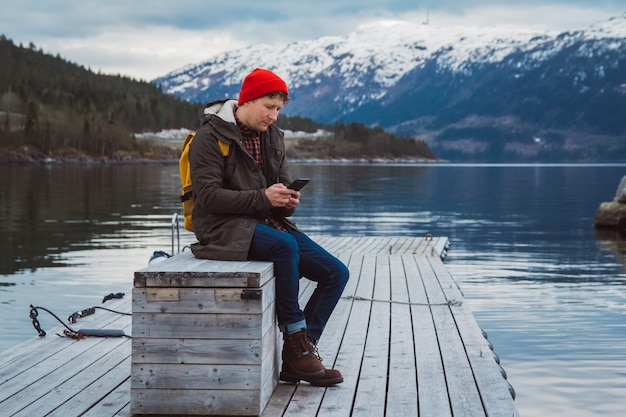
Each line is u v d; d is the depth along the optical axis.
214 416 3.76
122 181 47.97
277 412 3.81
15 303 8.79
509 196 37.09
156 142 167.25
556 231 19.41
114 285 10.07
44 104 166.88
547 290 10.12
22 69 185.25
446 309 6.69
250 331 3.73
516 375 6.04
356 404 3.95
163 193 34.31
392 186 46.59
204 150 4.04
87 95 186.00
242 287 3.72
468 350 5.10
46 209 24.19
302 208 27.16
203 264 3.96
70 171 70.81
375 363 4.77
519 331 7.59
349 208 27.25
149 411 3.76
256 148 4.25
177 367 3.75
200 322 3.74
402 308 6.74
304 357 4.24
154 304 3.75
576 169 123.38
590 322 7.99
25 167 88.19
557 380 5.89
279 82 4.13
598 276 11.48
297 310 4.22
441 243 13.72
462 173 85.75
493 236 18.06
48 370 4.58
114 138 145.00
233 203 4.01
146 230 17.81
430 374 4.51
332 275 4.41
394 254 11.34
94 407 3.89
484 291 10.05
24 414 3.78
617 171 102.50
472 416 3.74
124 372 4.54
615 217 20.22
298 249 4.23
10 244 14.93
